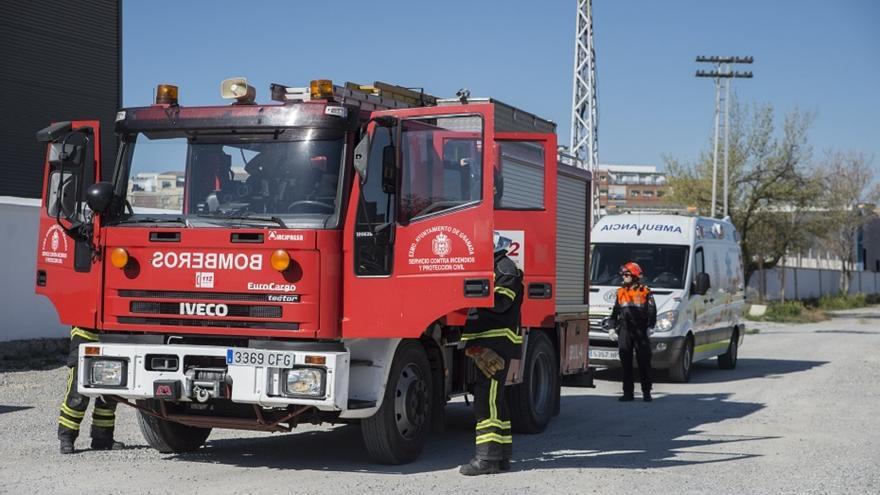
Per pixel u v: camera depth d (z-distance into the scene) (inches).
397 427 347.9
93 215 341.1
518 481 324.5
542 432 453.4
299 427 452.8
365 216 324.2
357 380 333.1
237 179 331.9
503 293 333.1
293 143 327.3
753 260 2068.2
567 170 491.5
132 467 339.6
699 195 2021.4
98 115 1031.6
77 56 1010.1
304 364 313.6
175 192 337.4
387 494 299.6
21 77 952.3
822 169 2445.9
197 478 321.7
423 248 327.0
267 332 319.3
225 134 334.3
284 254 315.9
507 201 418.3
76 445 385.4
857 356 971.3
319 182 324.2
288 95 365.7
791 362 900.0
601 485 319.0
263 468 343.3
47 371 637.9
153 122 341.7
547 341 463.5
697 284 716.7
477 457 337.7
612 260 735.7
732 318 824.9
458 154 329.4
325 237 317.4
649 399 582.6
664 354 688.4
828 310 2418.8
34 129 967.0
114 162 346.0
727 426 473.7
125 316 334.0
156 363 327.6
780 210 2034.9
